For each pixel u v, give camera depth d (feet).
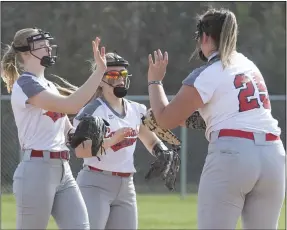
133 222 59.06
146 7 218.79
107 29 216.13
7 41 207.82
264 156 44.75
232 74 45.47
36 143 51.42
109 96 58.23
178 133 150.00
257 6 220.02
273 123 45.85
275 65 216.13
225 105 45.16
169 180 57.26
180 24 217.77
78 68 210.79
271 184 45.06
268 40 218.18
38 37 52.54
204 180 45.44
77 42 213.46
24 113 51.49
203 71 45.55
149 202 140.97
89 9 216.13
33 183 51.16
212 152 45.32
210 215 44.91
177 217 117.80
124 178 58.18
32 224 51.67
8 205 131.85
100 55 49.80
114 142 55.62
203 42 47.14
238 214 45.21
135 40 216.54
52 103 50.08
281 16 220.02
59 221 52.54
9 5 210.59
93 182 57.57
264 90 46.29
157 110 47.14
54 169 51.72
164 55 48.24
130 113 58.65
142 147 154.81
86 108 57.93
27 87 50.88
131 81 211.20
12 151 148.66
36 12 212.64
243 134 44.78
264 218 45.78
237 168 44.32
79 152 53.93
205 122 48.49
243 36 217.97
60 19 214.28
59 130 52.34
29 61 52.70
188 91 45.47
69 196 52.29
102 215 57.26
